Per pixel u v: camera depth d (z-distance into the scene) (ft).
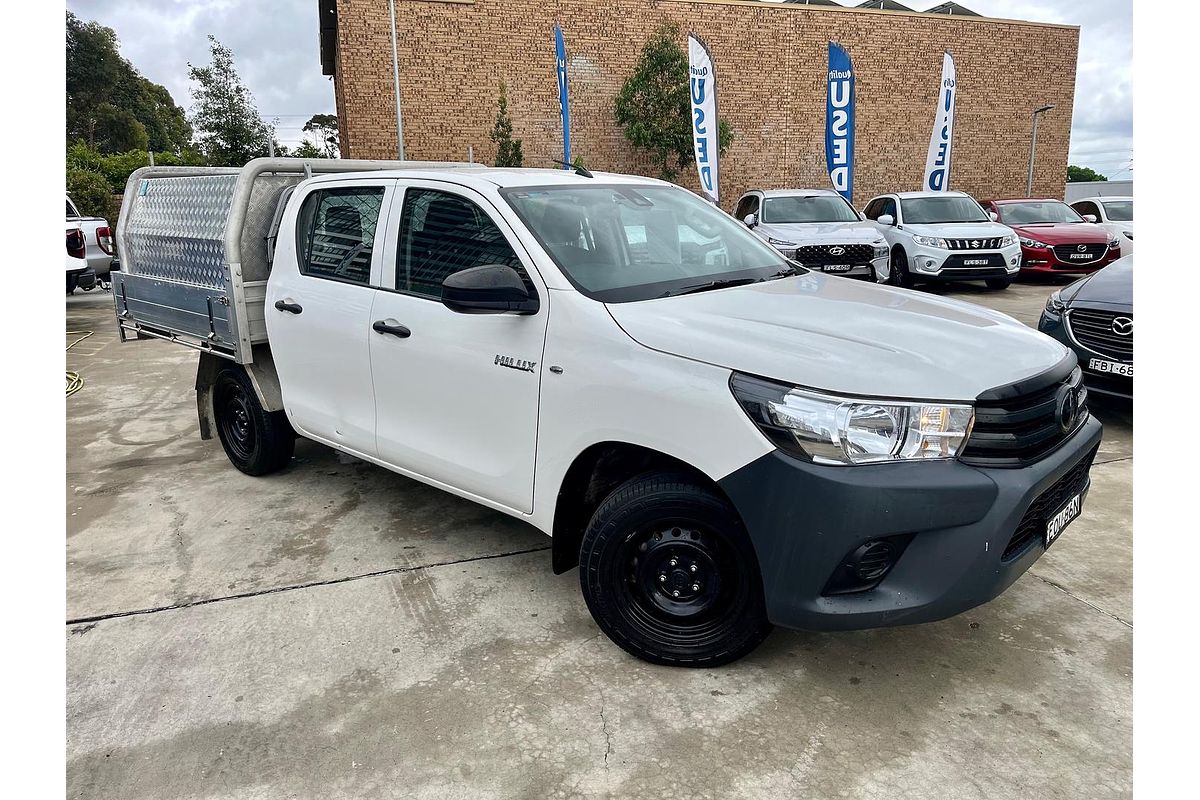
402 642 9.52
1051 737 7.58
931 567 7.22
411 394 10.91
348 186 12.12
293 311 12.67
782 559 7.45
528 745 7.64
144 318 16.67
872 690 8.39
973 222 41.04
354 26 60.80
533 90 65.51
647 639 8.78
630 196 11.46
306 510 13.76
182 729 7.99
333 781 7.22
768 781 7.09
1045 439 7.65
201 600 10.63
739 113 71.36
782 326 8.34
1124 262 18.52
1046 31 77.15
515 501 9.86
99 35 178.60
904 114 75.72
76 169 73.20
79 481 15.46
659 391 8.00
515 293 8.98
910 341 8.07
